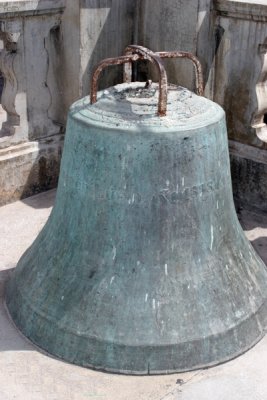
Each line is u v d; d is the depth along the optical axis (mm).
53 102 5684
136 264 3545
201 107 3617
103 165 3461
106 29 5438
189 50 5266
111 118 3461
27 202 5570
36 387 3424
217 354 3592
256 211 5453
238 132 5434
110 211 3521
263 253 4812
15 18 5055
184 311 3549
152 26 5496
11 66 5176
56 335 3637
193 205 3545
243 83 5258
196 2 5113
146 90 3684
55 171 5789
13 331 3838
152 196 3459
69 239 3725
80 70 5391
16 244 4887
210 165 3551
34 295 3805
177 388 3428
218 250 3711
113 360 3510
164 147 3383
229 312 3656
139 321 3512
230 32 5207
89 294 3600
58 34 5426
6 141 5383
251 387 3459
